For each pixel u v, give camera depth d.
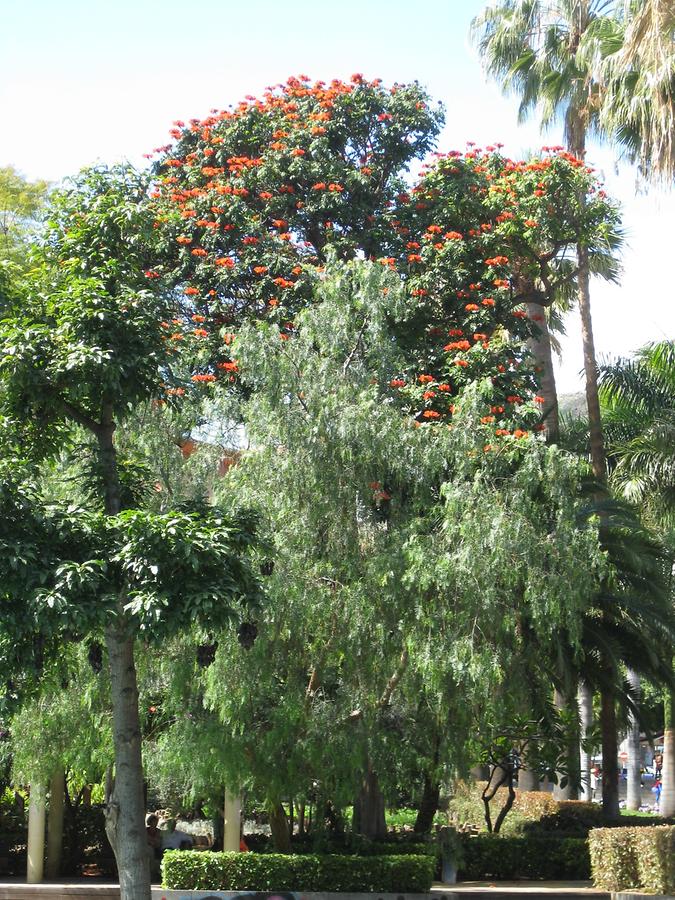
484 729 15.24
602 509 20.08
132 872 9.92
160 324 10.80
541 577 13.23
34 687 10.60
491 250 21.09
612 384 25.72
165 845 18.31
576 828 20.83
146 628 9.15
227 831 16.31
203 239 19.91
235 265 19.58
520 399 17.86
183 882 15.36
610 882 15.87
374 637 13.75
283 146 21.14
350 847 16.59
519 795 24.44
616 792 21.77
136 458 13.04
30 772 15.50
